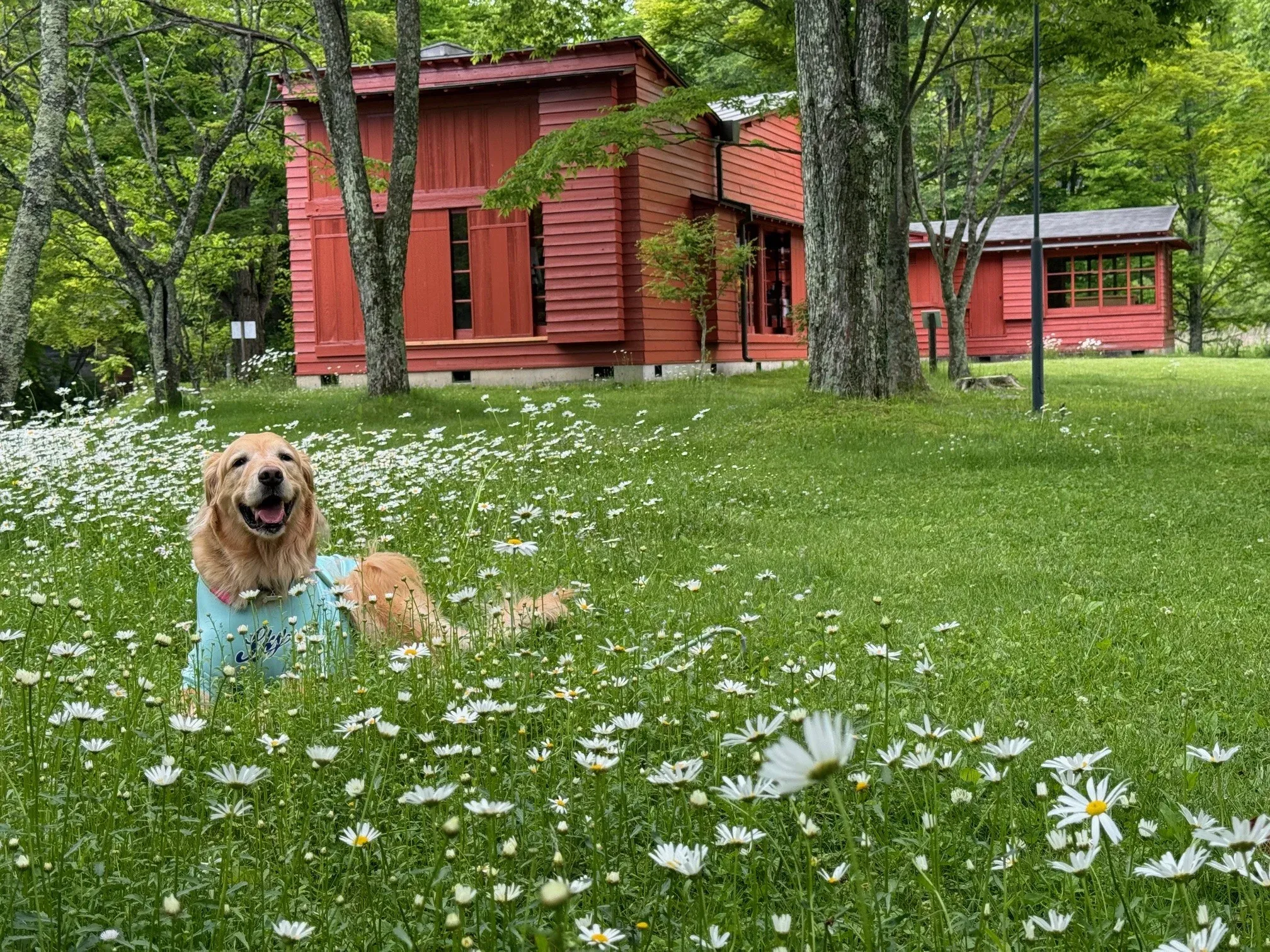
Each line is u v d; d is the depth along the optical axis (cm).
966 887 224
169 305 2070
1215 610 525
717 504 880
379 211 2184
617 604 507
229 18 1903
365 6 3269
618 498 844
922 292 3788
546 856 238
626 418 1452
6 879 213
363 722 259
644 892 220
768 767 97
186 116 2089
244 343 2603
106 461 915
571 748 291
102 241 2348
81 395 1748
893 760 202
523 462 967
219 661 415
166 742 286
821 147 1402
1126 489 925
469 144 2147
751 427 1309
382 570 469
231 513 429
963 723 344
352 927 209
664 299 2067
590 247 2089
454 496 799
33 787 232
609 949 166
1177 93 2103
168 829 247
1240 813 264
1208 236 4822
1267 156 3581
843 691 362
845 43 1383
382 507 705
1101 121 2153
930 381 2044
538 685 356
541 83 2073
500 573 470
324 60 1900
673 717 316
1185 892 144
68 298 2727
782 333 2836
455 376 2203
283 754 256
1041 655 449
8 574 599
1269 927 202
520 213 2127
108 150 2459
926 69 2295
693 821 245
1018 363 2975
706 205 2383
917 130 3403
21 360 1188
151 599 534
